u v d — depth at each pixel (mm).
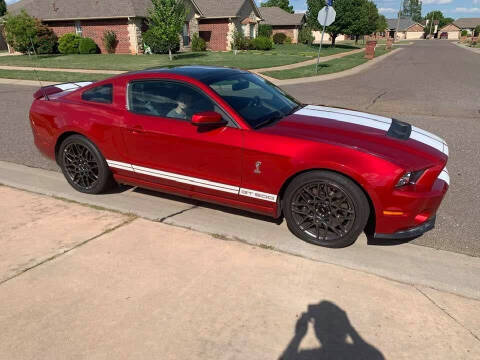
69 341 2352
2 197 4434
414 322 2492
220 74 3951
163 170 3887
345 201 3111
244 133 3355
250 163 3350
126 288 2824
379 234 3131
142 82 3922
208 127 3488
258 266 3084
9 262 3164
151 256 3223
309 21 37812
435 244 3428
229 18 32469
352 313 2568
